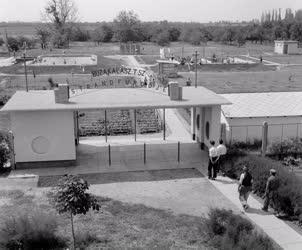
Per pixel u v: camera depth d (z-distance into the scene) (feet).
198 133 78.84
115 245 40.52
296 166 70.28
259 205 51.88
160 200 53.72
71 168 66.28
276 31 385.70
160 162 69.21
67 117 65.41
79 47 339.77
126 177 62.49
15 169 66.13
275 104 83.61
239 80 168.45
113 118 100.53
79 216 47.62
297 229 45.52
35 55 260.42
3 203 52.08
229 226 40.93
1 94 129.49
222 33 406.41
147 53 284.20
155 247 39.96
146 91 74.79
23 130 65.16
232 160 62.64
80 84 143.33
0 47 346.54
